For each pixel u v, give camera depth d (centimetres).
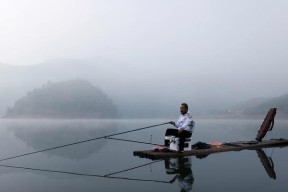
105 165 1074
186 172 902
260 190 670
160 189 688
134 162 1134
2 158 1314
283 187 696
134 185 736
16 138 2567
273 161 1116
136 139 2303
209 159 1171
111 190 686
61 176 878
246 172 896
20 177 867
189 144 1351
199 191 666
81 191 682
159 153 1270
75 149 1670
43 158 1298
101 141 2230
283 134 2878
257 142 1762
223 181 766
